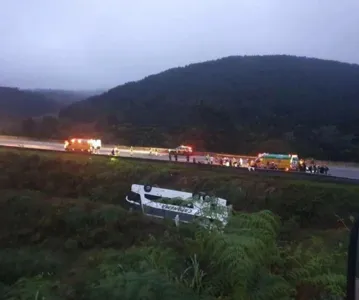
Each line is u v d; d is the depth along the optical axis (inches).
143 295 161.8
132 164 1428.4
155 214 978.7
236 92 4699.8
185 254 230.4
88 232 936.3
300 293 201.3
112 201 1262.3
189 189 1184.2
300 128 2938.0
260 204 1081.4
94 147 2075.5
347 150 2309.3
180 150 2043.6
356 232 143.9
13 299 213.0
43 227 1015.0
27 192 1253.7
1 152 1652.3
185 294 176.2
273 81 5004.9
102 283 175.0
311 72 5241.1
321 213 1007.6
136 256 215.6
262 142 2554.1
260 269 196.7
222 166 1348.4
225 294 189.0
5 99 5935.0
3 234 1021.2
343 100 4001.0
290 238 531.8
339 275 203.9
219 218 243.3
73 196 1353.3
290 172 1266.0
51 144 2519.7
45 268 565.0
